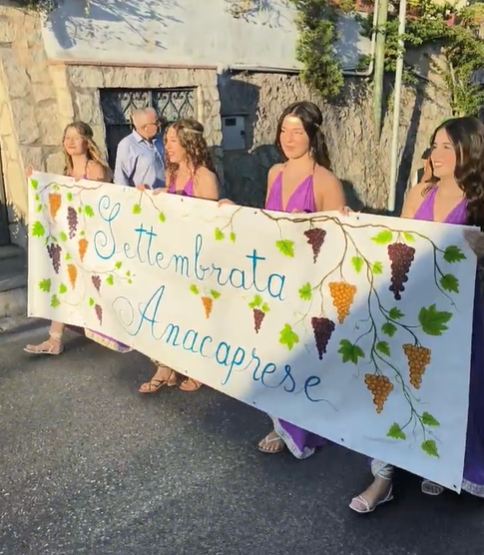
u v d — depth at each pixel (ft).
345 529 8.61
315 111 9.69
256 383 9.93
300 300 9.09
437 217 8.68
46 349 14.61
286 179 10.04
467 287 7.36
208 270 10.32
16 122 18.58
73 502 9.29
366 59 29.66
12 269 18.39
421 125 33.81
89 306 13.26
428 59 33.42
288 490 9.52
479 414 8.40
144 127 16.69
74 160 13.70
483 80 36.88
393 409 8.30
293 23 26.50
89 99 19.49
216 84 23.02
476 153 8.22
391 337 8.14
